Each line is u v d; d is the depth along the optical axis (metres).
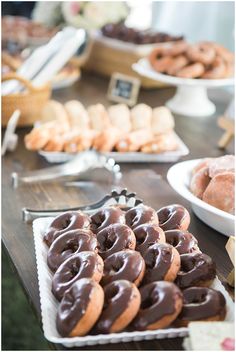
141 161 1.86
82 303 0.97
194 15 3.11
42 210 1.45
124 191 1.46
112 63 2.80
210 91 2.76
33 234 1.37
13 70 2.39
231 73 2.37
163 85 2.74
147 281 1.07
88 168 1.75
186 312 1.01
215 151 1.99
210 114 2.40
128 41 2.73
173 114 2.37
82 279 1.01
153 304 1.01
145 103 2.49
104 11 2.92
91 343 0.98
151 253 1.11
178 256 1.10
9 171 1.76
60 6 3.07
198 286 1.08
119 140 1.82
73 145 1.80
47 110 1.98
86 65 2.96
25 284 1.18
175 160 1.89
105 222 1.21
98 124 1.95
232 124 1.97
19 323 2.43
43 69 2.16
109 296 1.01
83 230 1.17
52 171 1.73
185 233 1.20
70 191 1.65
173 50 2.36
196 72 2.30
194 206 1.46
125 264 1.06
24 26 2.99
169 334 1.00
